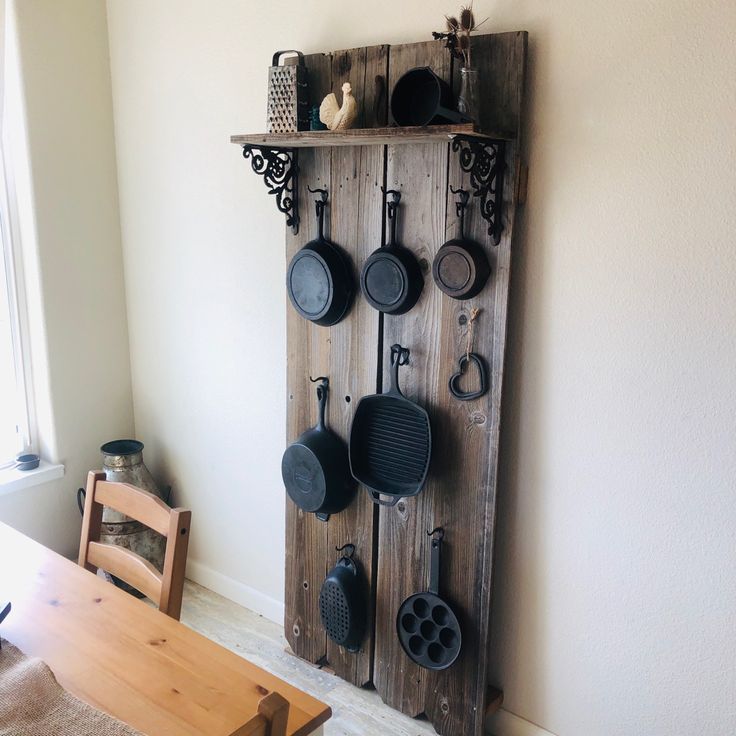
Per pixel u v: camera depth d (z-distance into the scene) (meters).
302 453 2.21
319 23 2.14
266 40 2.28
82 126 2.77
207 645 1.34
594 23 1.64
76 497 2.98
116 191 2.91
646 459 1.74
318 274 2.10
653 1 1.56
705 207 1.57
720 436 1.63
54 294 2.79
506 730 2.11
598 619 1.88
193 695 1.20
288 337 2.29
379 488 2.07
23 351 2.85
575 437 1.84
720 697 1.73
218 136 2.49
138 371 3.03
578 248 1.75
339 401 2.21
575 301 1.78
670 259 1.63
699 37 1.52
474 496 1.95
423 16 1.91
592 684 1.92
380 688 2.25
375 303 2.01
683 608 1.74
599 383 1.78
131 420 3.08
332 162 2.09
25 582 1.56
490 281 1.83
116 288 2.97
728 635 1.69
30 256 2.75
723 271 1.57
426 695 2.14
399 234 1.99
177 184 2.66
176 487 2.98
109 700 1.18
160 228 2.77
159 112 2.66
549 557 1.94
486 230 1.82
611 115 1.65
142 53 2.66
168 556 1.51
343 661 2.34
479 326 1.87
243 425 2.65
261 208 2.41
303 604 2.43
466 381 1.92
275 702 0.88
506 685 2.09
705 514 1.67
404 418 2.04
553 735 2.02
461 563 2.01
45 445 2.92
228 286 2.58
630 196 1.66
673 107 1.57
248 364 2.58
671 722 1.81
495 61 1.74
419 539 2.08
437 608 2.05
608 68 1.64
